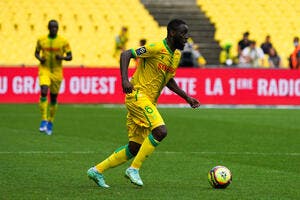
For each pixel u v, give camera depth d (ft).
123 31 283.38
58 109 223.92
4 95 239.30
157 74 90.74
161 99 246.06
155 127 89.15
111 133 161.48
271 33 314.55
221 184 91.09
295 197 86.33
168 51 90.27
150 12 315.37
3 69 238.68
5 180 96.37
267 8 322.34
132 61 271.28
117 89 243.40
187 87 244.01
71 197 83.87
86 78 242.17
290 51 307.99
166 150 133.49
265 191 90.33
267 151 134.10
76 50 286.46
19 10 296.30
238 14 319.27
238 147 139.85
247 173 106.32
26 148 132.26
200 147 139.03
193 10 318.45
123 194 86.33
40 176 100.32
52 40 159.94
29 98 240.12
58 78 161.17
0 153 124.77
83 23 297.33
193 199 83.56
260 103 246.68
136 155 92.43
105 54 287.48
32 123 180.86
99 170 91.09
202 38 310.45
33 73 239.91
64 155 123.65
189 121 194.39
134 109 90.43
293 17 321.11
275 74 246.68
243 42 276.41
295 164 117.39
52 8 301.02
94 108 230.07
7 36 286.46
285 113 225.56
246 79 246.27
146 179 99.30
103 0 309.42
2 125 175.11
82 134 158.51
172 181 97.71
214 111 228.22
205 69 244.42
